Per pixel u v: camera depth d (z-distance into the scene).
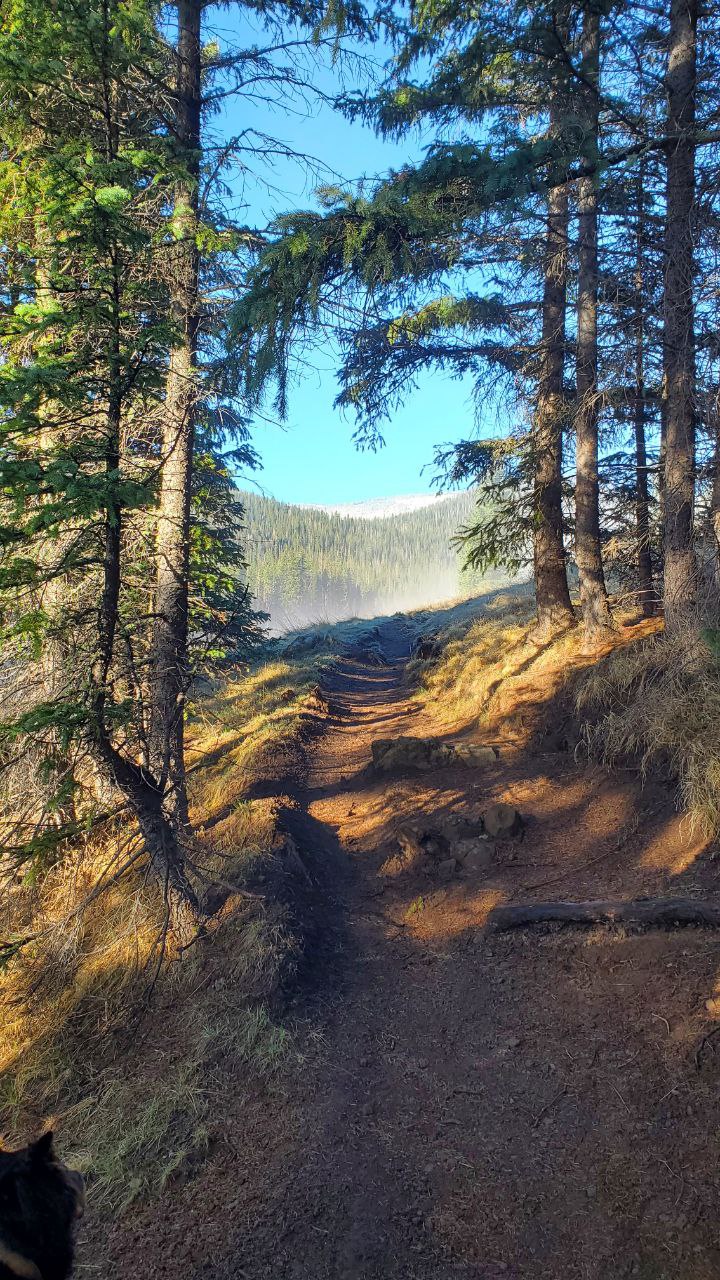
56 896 6.46
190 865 5.52
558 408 12.27
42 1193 1.64
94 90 5.17
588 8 7.00
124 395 4.68
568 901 5.34
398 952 5.53
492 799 7.94
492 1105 3.74
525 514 13.59
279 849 6.97
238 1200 3.36
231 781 10.23
